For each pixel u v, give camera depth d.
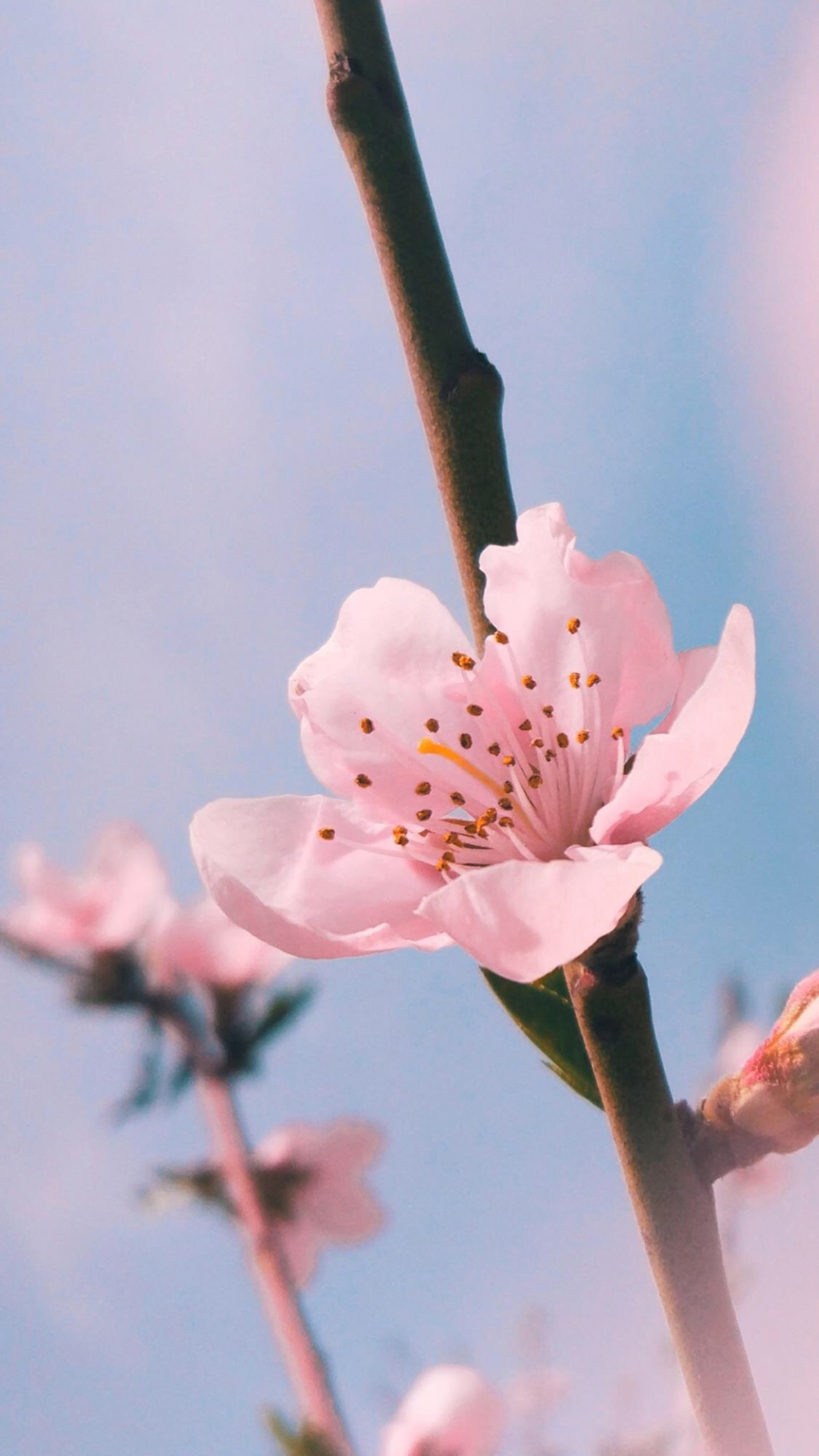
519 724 0.27
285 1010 0.35
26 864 0.37
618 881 0.25
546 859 0.27
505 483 0.26
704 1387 0.25
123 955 0.36
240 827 0.26
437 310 0.26
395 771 0.27
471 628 0.27
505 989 0.26
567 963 0.25
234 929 0.36
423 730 0.27
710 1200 0.25
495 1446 0.33
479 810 0.27
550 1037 0.26
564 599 0.26
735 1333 0.25
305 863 0.26
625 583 0.26
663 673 0.27
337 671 0.27
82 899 0.37
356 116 0.26
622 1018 0.25
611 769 0.27
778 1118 0.25
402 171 0.26
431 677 0.27
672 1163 0.25
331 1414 0.32
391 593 0.27
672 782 0.26
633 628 0.26
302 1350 0.32
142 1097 0.35
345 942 0.26
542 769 0.27
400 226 0.26
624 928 0.25
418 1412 0.33
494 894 0.25
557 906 0.25
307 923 0.26
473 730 0.27
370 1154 0.38
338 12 0.26
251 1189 0.34
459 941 0.25
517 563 0.26
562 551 0.26
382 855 0.26
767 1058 0.25
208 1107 0.35
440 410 0.26
